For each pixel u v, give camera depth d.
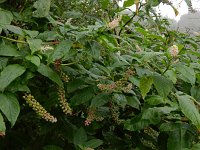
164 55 0.71
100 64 0.77
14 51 0.63
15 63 0.66
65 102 0.73
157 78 0.67
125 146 0.83
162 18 1.38
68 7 1.05
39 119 0.90
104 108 0.82
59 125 0.84
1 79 0.58
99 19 1.01
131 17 1.02
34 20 0.81
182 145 0.68
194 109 0.64
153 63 0.73
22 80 0.61
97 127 0.85
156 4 1.01
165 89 0.66
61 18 0.93
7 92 0.60
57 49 0.63
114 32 0.88
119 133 0.87
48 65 0.65
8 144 0.89
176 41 1.16
